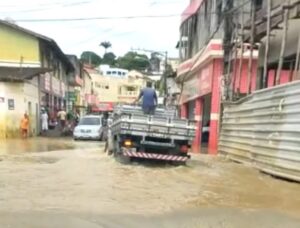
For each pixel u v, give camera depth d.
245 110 17.47
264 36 19.45
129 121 15.47
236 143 18.52
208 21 30.19
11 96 30.55
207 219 8.35
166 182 12.34
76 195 10.20
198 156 20.56
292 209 9.40
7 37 35.62
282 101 13.68
